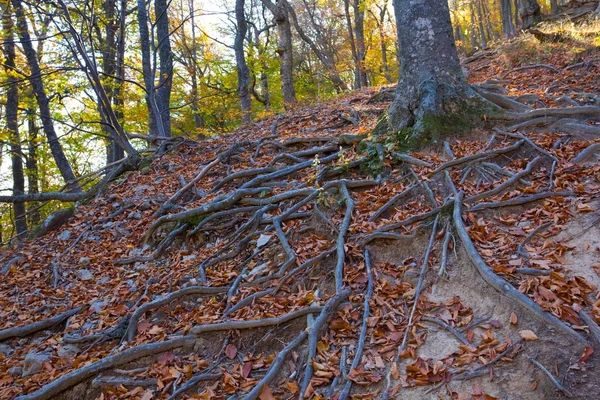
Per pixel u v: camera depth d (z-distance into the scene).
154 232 6.70
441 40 6.14
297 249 5.03
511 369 3.04
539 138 5.49
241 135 10.05
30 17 10.55
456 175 5.15
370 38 22.83
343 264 4.44
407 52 6.27
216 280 5.15
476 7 34.09
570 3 13.72
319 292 4.39
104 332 4.98
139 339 4.60
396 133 6.04
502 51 11.73
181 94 18.97
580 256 3.70
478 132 5.83
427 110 5.89
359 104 9.77
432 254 4.22
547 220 4.19
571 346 2.98
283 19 15.35
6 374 4.77
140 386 3.92
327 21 27.50
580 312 3.14
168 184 8.29
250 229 5.78
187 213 6.34
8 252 8.05
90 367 4.09
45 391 3.99
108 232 7.54
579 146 5.16
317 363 3.52
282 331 4.01
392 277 4.23
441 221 4.41
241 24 15.74
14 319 5.89
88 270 6.65
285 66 15.49
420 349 3.47
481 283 3.69
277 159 7.31
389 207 5.05
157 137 10.49
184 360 4.11
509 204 4.46
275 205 5.96
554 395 2.79
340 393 3.26
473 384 3.05
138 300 5.36
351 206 5.13
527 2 14.45
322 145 7.44
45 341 5.22
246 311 4.41
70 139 16.08
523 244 3.97
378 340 3.61
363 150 6.18
